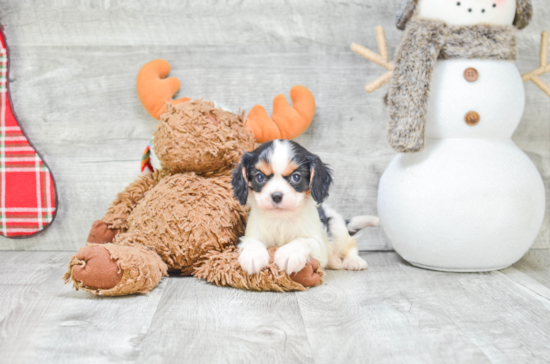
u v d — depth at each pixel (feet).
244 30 6.66
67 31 6.57
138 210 5.32
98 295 4.50
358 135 6.81
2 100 6.54
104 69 6.63
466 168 5.16
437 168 5.23
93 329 3.70
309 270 4.72
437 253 5.33
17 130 6.55
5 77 6.53
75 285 4.36
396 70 5.30
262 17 6.66
